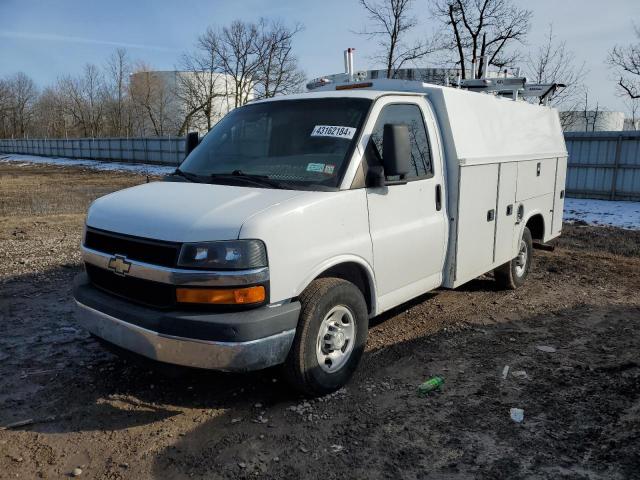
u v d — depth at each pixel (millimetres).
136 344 3471
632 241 10844
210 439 3434
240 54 49250
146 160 41875
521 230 6367
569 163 18422
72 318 5566
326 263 3725
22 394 3984
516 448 3352
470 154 5066
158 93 62281
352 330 4047
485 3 27531
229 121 4867
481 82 7098
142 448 3332
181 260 3299
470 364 4586
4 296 6293
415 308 6074
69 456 3252
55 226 11367
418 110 4691
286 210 3490
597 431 3533
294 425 3600
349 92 4520
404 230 4398
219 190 3887
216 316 3275
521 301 6359
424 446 3375
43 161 49312
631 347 4965
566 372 4426
